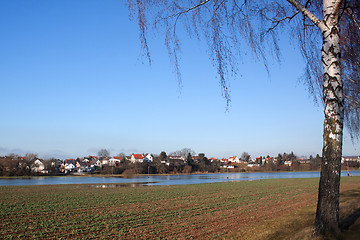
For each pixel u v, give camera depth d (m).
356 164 133.12
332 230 6.37
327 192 6.54
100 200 26.98
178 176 100.88
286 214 16.81
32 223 15.97
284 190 36.19
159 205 23.20
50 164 111.25
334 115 6.62
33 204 24.19
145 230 14.00
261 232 11.30
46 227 14.89
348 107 15.11
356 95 14.34
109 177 93.50
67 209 21.25
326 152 6.66
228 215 17.92
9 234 13.47
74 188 43.31
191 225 15.01
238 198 27.86
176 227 14.59
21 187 45.50
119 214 18.73
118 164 127.25
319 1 7.67
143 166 116.56
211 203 24.17
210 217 17.34
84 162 152.88
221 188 40.97
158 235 12.98
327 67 6.81
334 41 6.73
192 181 66.69
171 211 19.88
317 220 6.66
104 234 13.25
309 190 35.41
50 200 27.14
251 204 23.22
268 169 149.12
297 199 25.81
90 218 17.38
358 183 39.44
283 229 10.98
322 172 6.71
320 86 8.02
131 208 21.59
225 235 12.34
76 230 14.06
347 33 9.00
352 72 12.28
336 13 6.71
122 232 13.58
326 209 6.50
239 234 11.94
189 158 132.12
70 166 135.75
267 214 17.75
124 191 37.03
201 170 132.25
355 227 7.33
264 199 26.70
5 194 33.31
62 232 13.80
